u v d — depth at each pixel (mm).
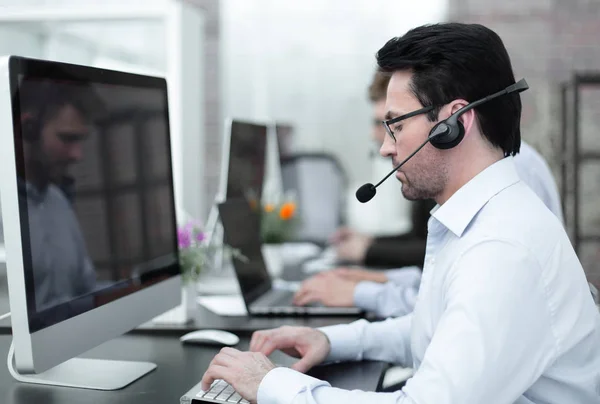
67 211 1161
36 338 1065
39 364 1072
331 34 4465
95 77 1261
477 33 1011
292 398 981
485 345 878
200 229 1743
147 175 1438
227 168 2189
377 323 1397
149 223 1436
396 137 1046
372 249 2742
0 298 1939
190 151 2451
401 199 4301
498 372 882
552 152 3838
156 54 4387
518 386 905
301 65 4500
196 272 1679
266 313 1762
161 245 1482
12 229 1046
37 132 1093
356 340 1354
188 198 2416
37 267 1077
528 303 910
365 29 4426
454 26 1017
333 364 1353
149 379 1256
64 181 1157
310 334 1328
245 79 4547
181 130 2342
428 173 1033
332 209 3582
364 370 1312
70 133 1177
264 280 2014
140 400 1141
